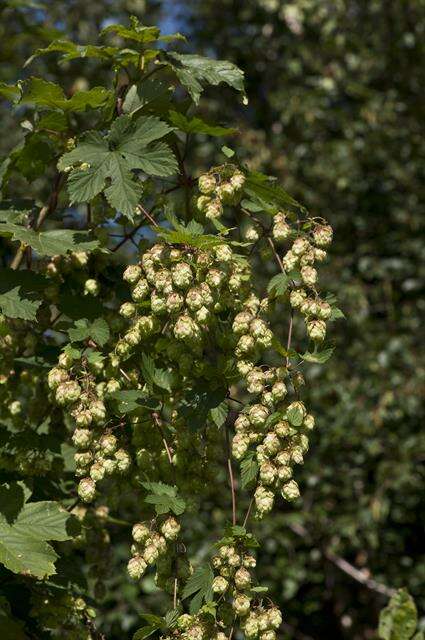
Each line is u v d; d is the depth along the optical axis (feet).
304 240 8.57
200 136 25.02
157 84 9.47
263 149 24.88
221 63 9.83
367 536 22.26
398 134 24.98
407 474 22.00
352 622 23.77
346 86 25.70
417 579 22.85
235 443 8.18
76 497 10.11
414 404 22.43
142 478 9.16
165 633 8.72
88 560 10.13
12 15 20.35
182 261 8.07
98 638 9.42
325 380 22.76
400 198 24.89
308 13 25.02
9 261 11.68
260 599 8.05
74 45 9.75
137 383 9.08
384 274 24.03
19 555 8.29
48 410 9.82
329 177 24.58
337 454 23.24
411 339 23.47
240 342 8.32
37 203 10.44
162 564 8.32
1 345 9.20
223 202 8.98
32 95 9.21
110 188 8.53
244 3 27.04
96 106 9.50
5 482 9.48
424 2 24.58
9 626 8.41
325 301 8.63
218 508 21.49
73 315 9.15
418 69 25.43
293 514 21.90
